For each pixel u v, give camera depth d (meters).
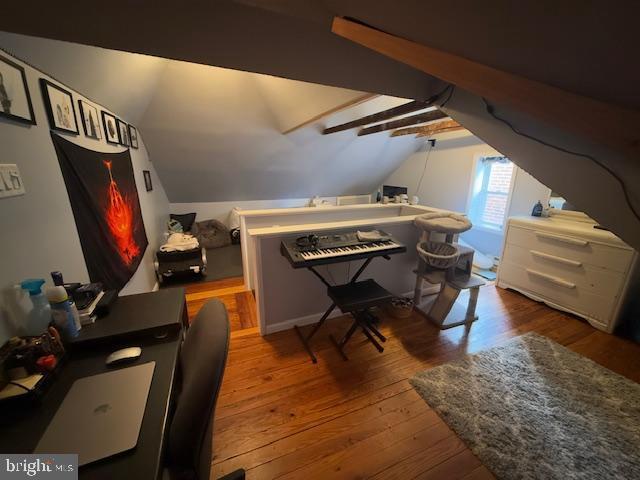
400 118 3.28
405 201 3.94
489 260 3.74
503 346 2.06
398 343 2.09
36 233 1.12
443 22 0.62
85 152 1.60
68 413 0.72
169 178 4.12
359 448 1.32
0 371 0.77
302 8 0.84
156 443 0.65
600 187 1.04
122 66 1.85
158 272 3.09
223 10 0.90
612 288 2.17
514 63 0.62
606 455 1.29
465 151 4.07
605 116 0.50
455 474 1.22
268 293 2.14
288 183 5.08
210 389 0.67
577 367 1.84
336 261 1.84
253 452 1.29
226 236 4.80
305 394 1.62
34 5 0.76
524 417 1.48
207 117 3.15
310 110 2.76
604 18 0.39
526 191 3.35
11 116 1.02
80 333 1.02
